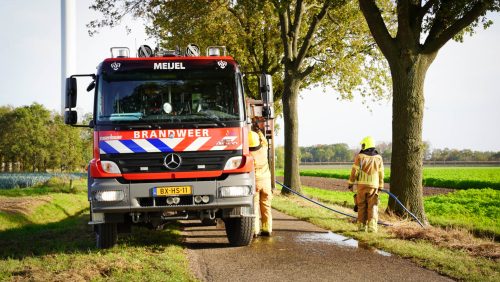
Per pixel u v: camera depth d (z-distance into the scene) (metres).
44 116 91.06
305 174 76.44
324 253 9.22
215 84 9.70
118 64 9.62
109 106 9.45
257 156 11.30
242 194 9.45
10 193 32.00
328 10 25.77
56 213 23.27
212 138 9.47
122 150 9.26
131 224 10.32
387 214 14.62
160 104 9.49
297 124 25.77
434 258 8.37
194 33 28.67
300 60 25.42
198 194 9.30
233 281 7.31
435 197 29.22
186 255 9.30
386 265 8.16
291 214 15.73
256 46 34.31
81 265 8.07
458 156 149.62
